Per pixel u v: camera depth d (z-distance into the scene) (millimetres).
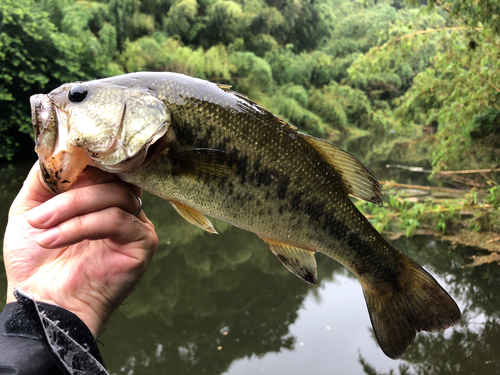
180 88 253
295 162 283
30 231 234
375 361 645
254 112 272
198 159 254
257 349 698
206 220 274
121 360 681
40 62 2459
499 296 792
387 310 330
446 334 700
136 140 238
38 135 228
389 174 2076
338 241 307
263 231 280
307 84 5816
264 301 869
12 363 174
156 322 792
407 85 6281
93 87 239
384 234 1153
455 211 1161
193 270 1023
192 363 670
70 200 199
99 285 229
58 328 192
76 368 190
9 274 226
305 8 6219
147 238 240
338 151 302
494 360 620
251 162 267
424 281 326
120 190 221
